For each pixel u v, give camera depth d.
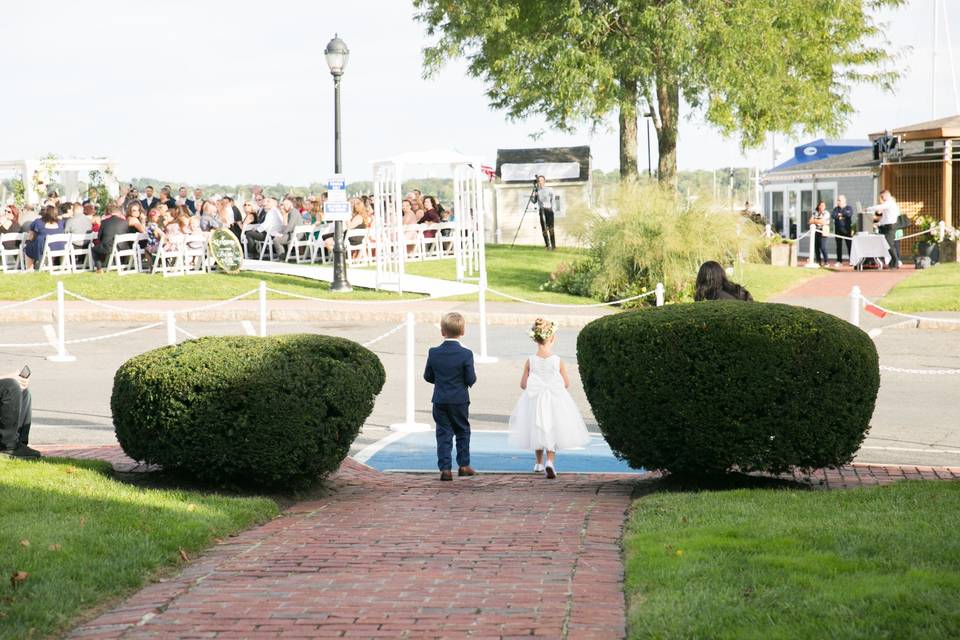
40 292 24.16
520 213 42.31
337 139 24.48
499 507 8.07
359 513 7.98
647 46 29.20
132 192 31.56
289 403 8.27
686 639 4.61
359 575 6.00
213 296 24.16
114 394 8.55
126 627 5.14
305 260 30.98
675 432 8.13
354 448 11.13
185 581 5.99
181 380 8.23
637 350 8.12
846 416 7.99
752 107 29.95
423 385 15.05
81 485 7.98
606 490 8.85
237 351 8.41
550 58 30.12
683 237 23.14
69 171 34.47
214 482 8.54
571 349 18.19
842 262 33.00
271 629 5.04
